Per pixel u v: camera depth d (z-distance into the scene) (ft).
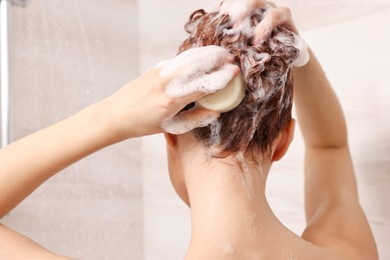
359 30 2.92
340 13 3.02
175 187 2.14
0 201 1.96
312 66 2.48
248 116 1.86
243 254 1.82
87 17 4.40
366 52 2.90
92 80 4.41
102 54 4.48
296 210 3.34
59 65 4.23
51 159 1.93
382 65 2.82
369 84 2.89
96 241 4.40
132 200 4.58
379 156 2.87
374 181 2.90
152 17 4.45
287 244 1.93
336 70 3.06
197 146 1.93
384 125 2.83
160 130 1.81
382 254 2.88
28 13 4.05
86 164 4.35
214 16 2.01
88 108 1.93
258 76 1.78
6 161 1.96
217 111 1.74
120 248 4.52
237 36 1.89
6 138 3.35
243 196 1.89
